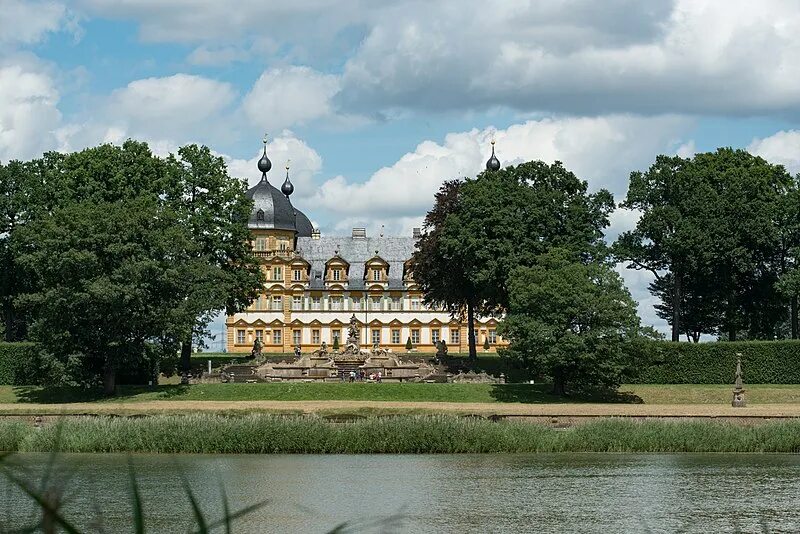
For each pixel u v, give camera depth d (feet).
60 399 324.60
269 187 620.90
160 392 327.67
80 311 319.88
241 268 408.87
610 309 324.39
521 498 163.84
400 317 608.19
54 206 382.42
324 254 624.18
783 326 577.02
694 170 413.39
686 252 389.39
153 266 317.42
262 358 449.06
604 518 147.54
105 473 187.11
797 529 139.95
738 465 201.57
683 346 369.09
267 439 218.38
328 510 153.17
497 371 394.93
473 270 385.29
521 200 381.60
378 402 299.99
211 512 151.23
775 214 395.14
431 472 191.83
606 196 396.98
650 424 230.89
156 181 385.50
